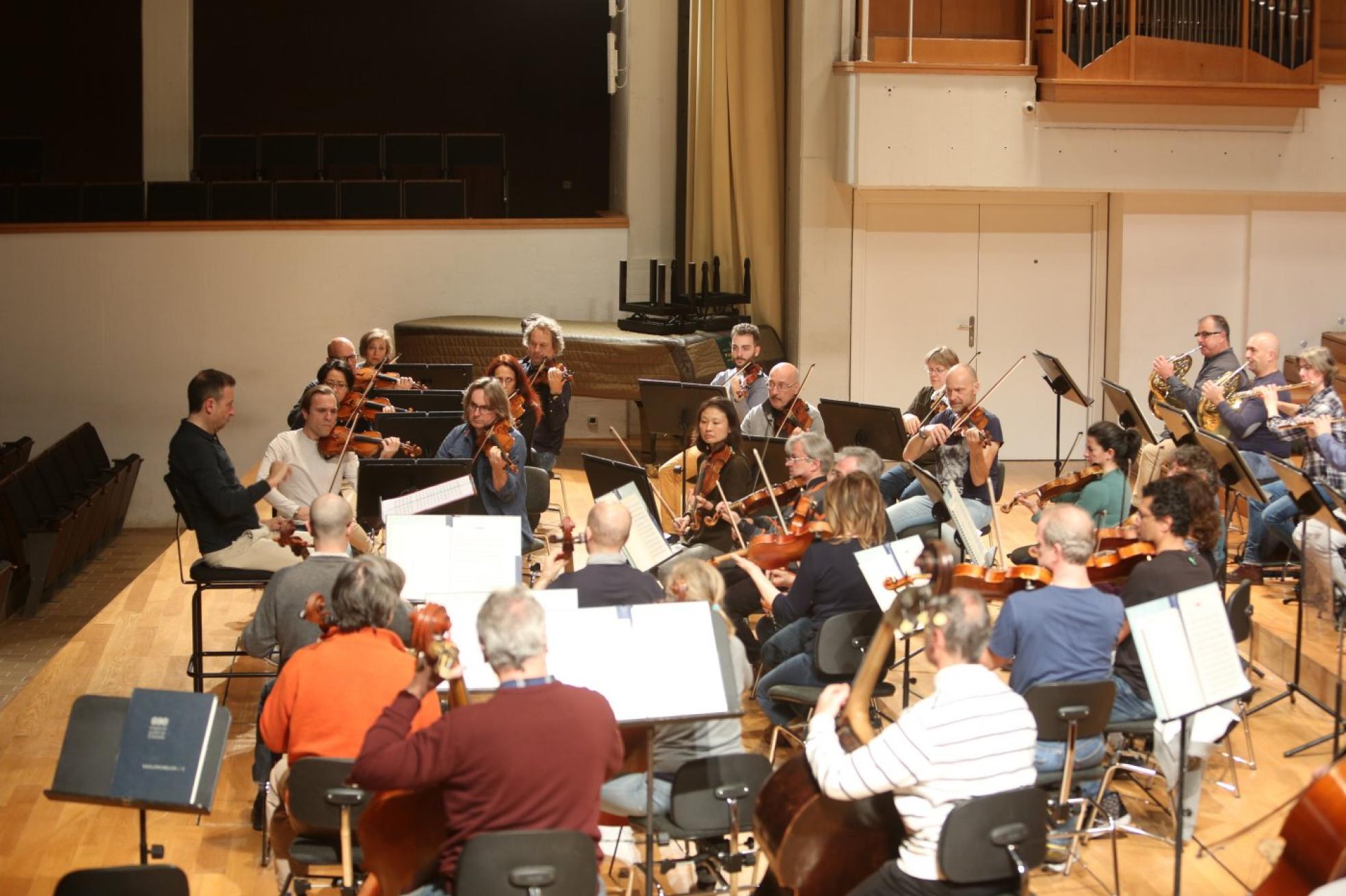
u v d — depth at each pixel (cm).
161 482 1127
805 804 332
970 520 525
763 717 560
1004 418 1037
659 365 945
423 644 314
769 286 1043
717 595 412
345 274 1094
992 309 1019
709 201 1064
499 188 1273
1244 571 679
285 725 371
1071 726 397
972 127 931
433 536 466
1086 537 422
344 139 1205
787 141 1039
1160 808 487
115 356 1098
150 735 332
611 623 358
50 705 570
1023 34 955
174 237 1087
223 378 565
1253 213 993
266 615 444
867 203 996
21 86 1282
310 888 404
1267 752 531
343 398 740
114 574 1050
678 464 746
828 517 499
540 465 803
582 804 312
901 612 331
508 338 998
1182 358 822
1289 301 1005
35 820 476
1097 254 1018
